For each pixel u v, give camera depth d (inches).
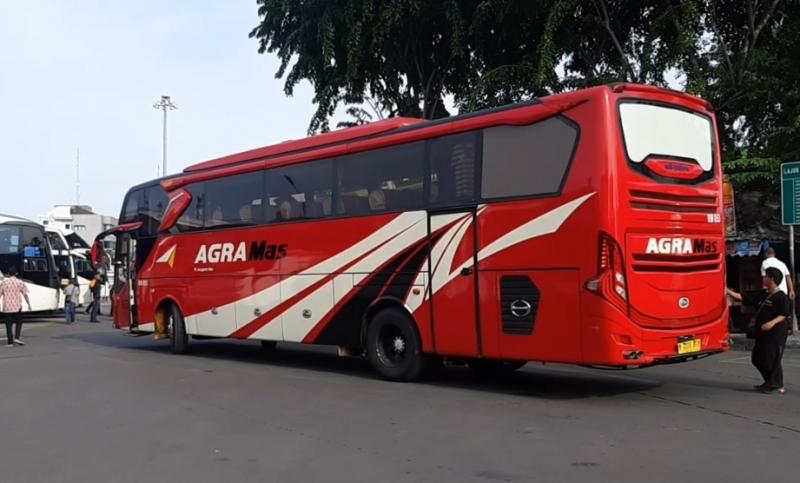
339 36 856.9
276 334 498.0
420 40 875.4
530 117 353.1
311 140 482.6
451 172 388.2
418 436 282.7
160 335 616.1
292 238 486.6
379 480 225.5
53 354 610.2
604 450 255.9
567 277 335.0
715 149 379.6
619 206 325.7
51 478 235.6
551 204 342.3
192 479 231.1
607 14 732.0
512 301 356.2
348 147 449.7
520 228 353.7
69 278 1088.2
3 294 695.1
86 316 1245.1
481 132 375.2
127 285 658.2
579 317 330.0
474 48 839.1
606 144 327.3
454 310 382.3
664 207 343.9
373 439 279.3
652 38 705.0
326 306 459.5
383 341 430.0
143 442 282.4
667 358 338.3
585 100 335.3
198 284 572.7
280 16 900.6
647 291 332.8
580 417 314.0
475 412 328.2
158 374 475.8
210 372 484.7
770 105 673.6
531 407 338.6
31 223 1062.4
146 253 635.5
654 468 232.4
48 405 365.4
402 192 414.3
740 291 684.7
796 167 575.8
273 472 237.0
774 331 374.6
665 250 342.0
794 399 356.8
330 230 458.6
